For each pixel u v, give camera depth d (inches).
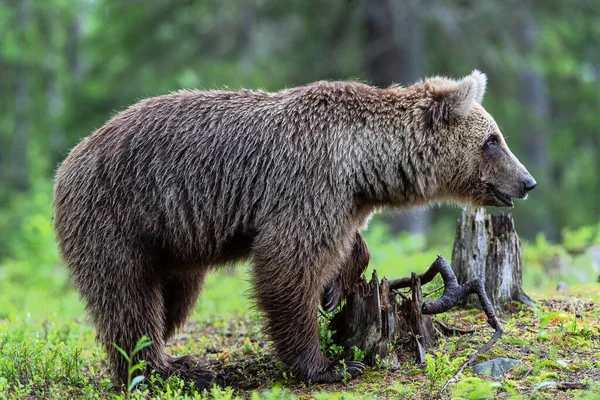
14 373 430.9
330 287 462.3
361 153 434.9
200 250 445.1
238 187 431.5
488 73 1294.3
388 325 433.7
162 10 1296.8
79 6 2242.9
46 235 1037.2
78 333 576.4
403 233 1067.3
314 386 418.0
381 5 1187.9
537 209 1400.1
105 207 433.4
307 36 1286.9
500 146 468.4
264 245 423.5
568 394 372.8
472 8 1217.4
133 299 434.9
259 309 431.2
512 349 429.1
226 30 1266.0
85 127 1402.6
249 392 424.8
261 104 444.8
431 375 397.1
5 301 812.6
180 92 461.7
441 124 451.2
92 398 407.5
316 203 421.1
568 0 1285.7
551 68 1327.5
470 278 504.1
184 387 434.0
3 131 2084.2
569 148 1631.4
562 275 737.6
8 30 1961.1
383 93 454.3
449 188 468.4
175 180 434.9
